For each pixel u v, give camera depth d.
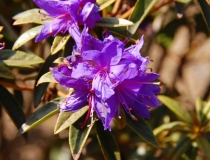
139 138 0.52
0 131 0.69
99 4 0.36
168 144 0.51
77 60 0.33
